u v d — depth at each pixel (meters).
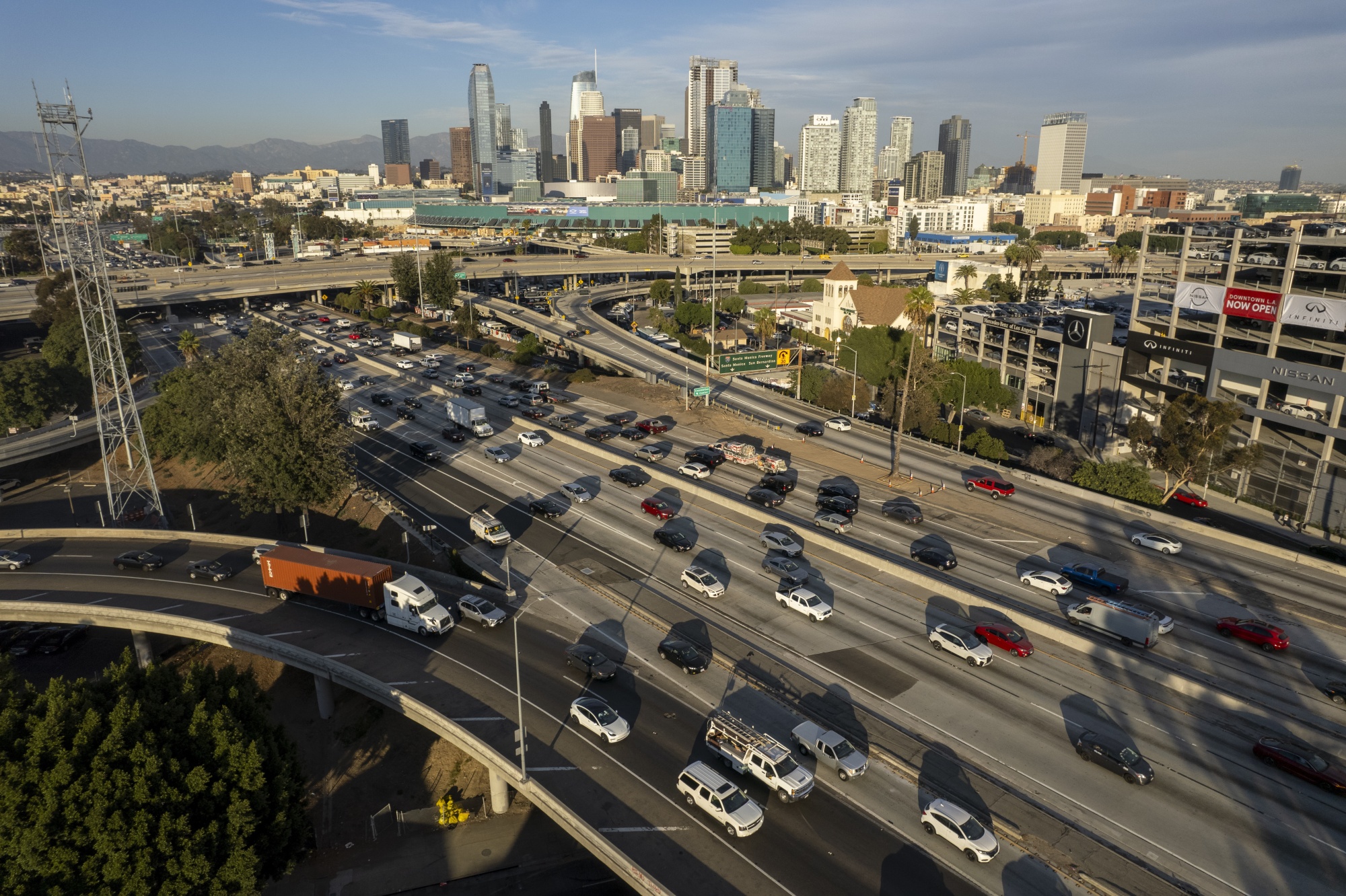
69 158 78.69
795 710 46.62
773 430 106.75
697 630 56.22
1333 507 79.31
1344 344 81.62
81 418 113.56
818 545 70.44
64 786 32.81
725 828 37.38
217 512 95.06
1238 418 78.81
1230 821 38.00
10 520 94.12
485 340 177.25
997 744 43.59
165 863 32.84
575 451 99.38
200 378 98.94
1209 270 105.56
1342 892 33.78
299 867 43.69
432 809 47.50
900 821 38.09
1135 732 44.78
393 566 64.38
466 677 50.16
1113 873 34.84
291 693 59.66
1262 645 53.62
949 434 102.62
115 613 58.66
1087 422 111.12
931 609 59.09
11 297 193.88
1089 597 56.47
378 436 106.44
